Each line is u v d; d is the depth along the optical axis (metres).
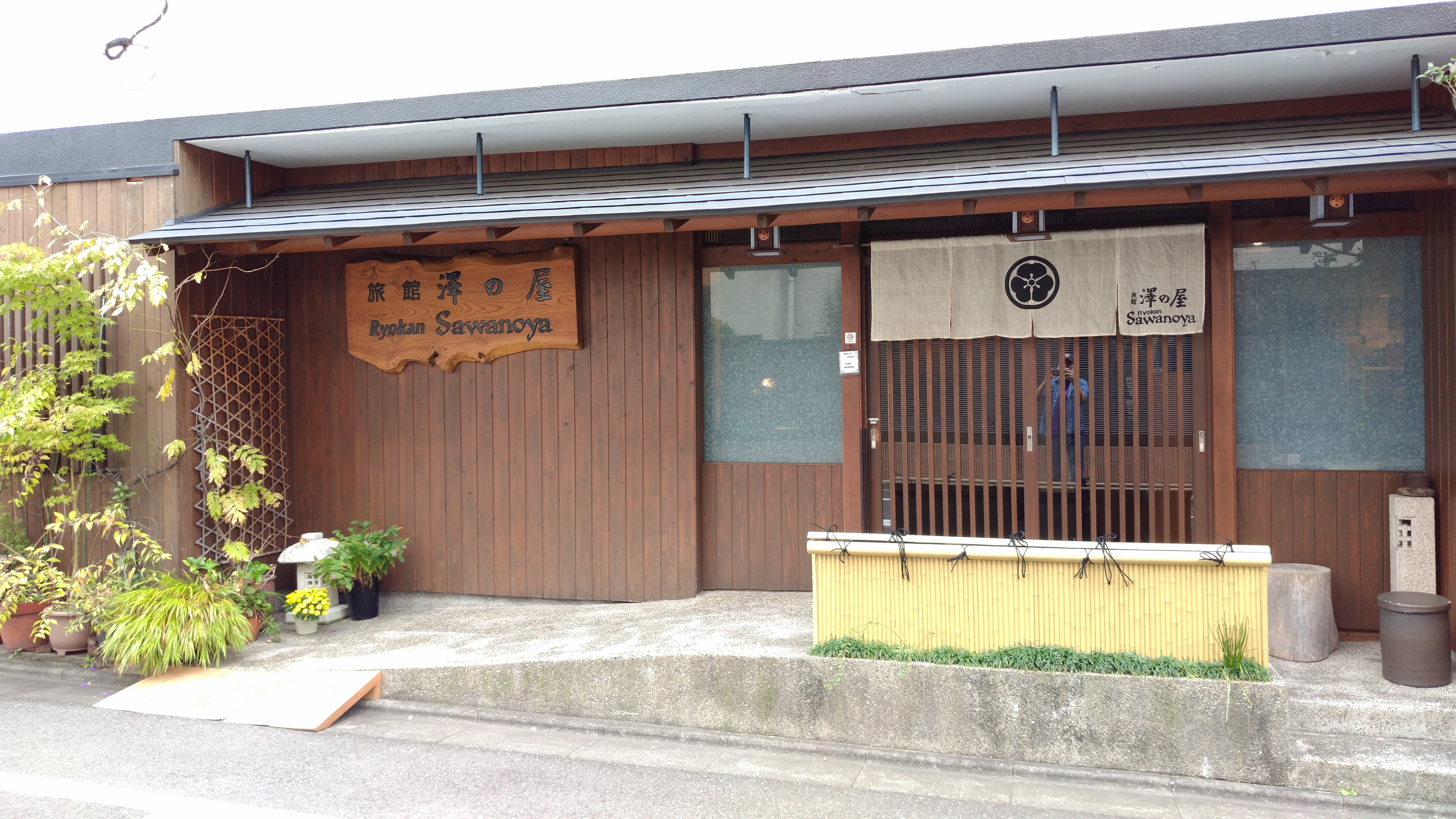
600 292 7.45
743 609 6.77
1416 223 6.09
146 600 6.37
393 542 7.78
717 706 5.52
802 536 7.31
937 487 6.89
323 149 7.37
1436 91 5.75
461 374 7.79
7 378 6.97
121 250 6.51
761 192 6.16
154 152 7.15
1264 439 6.41
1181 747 4.84
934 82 5.84
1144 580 5.07
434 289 7.74
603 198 6.50
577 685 5.74
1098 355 6.56
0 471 6.95
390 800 4.62
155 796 4.62
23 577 6.71
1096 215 6.56
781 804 4.61
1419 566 5.83
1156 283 6.32
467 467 7.79
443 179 7.54
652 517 7.36
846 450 6.87
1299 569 5.85
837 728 5.33
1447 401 5.70
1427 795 4.51
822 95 6.05
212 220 7.02
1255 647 4.92
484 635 6.68
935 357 6.86
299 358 8.13
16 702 6.03
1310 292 6.32
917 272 6.71
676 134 6.98
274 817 4.40
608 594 7.48
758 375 7.39
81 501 7.42
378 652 6.44
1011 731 5.06
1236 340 6.45
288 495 8.13
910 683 5.20
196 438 7.27
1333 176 5.20
